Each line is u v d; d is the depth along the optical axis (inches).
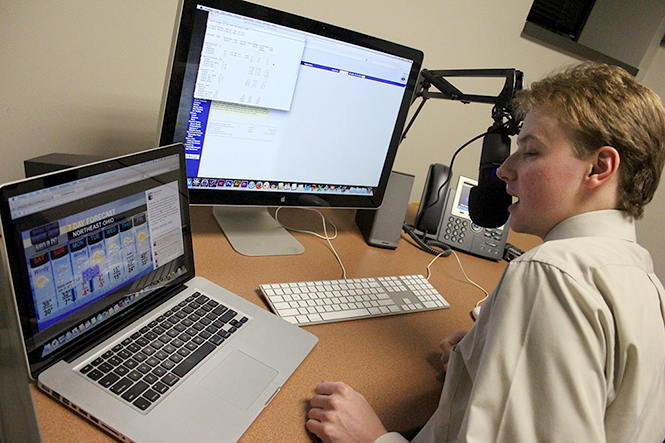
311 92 30.6
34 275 16.4
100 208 19.0
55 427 16.1
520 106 23.5
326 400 19.5
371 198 38.3
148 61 34.4
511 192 23.5
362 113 33.7
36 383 17.7
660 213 81.2
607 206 20.0
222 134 28.7
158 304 22.9
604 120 18.5
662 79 78.7
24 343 16.2
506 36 55.8
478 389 16.3
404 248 42.5
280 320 24.6
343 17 42.8
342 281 31.4
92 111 33.5
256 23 26.2
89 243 18.7
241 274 29.6
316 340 23.8
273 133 30.7
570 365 15.1
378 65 32.4
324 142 33.3
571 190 20.0
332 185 35.9
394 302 31.1
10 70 29.3
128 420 16.3
